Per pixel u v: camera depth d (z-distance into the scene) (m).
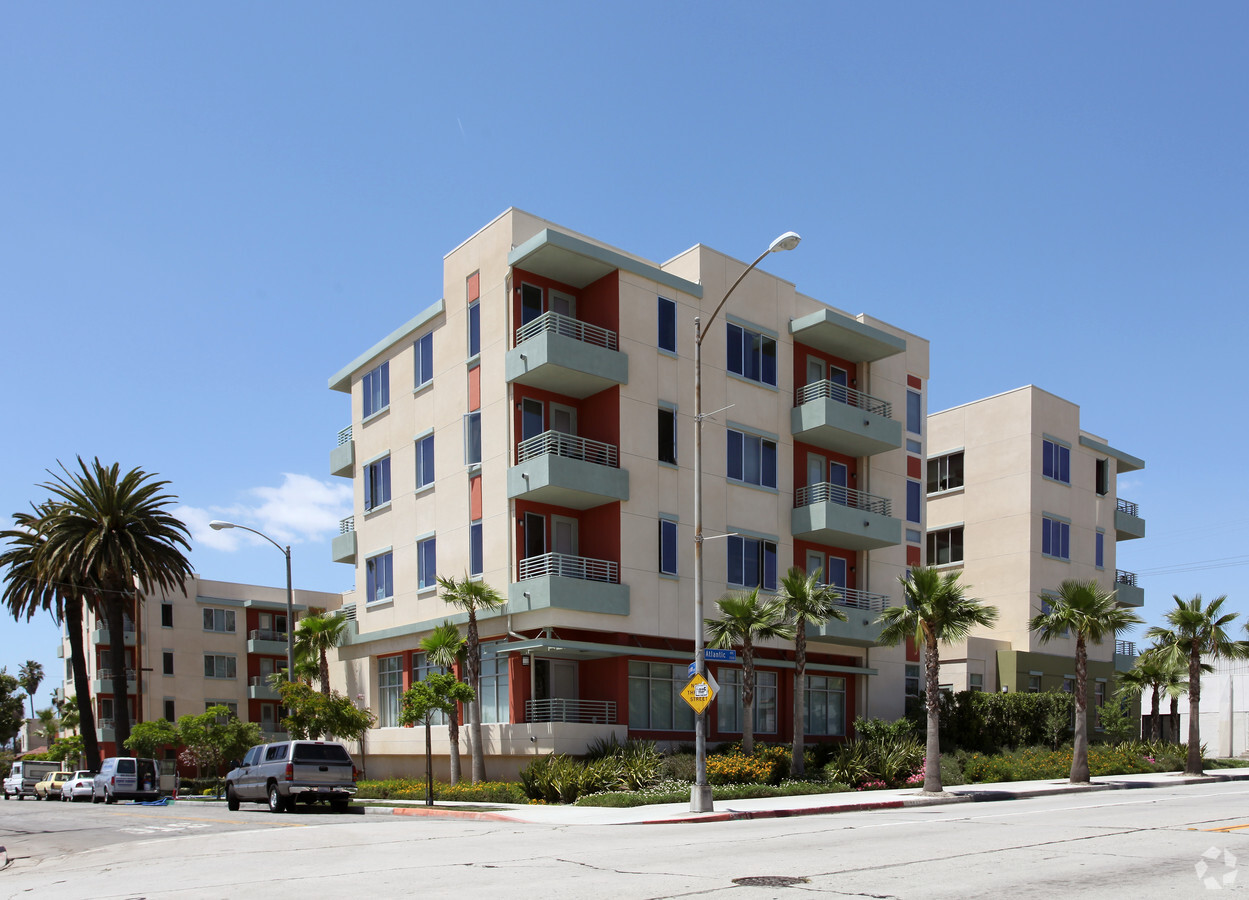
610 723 32.31
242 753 53.38
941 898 10.06
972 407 52.38
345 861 14.43
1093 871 11.99
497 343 34.53
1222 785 33.72
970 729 38.78
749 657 30.97
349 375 44.34
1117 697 47.09
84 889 12.62
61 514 46.88
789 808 22.50
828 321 38.25
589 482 32.12
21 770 55.53
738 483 36.59
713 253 37.38
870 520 38.81
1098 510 53.94
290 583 35.94
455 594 32.03
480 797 29.06
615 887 11.03
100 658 63.47
